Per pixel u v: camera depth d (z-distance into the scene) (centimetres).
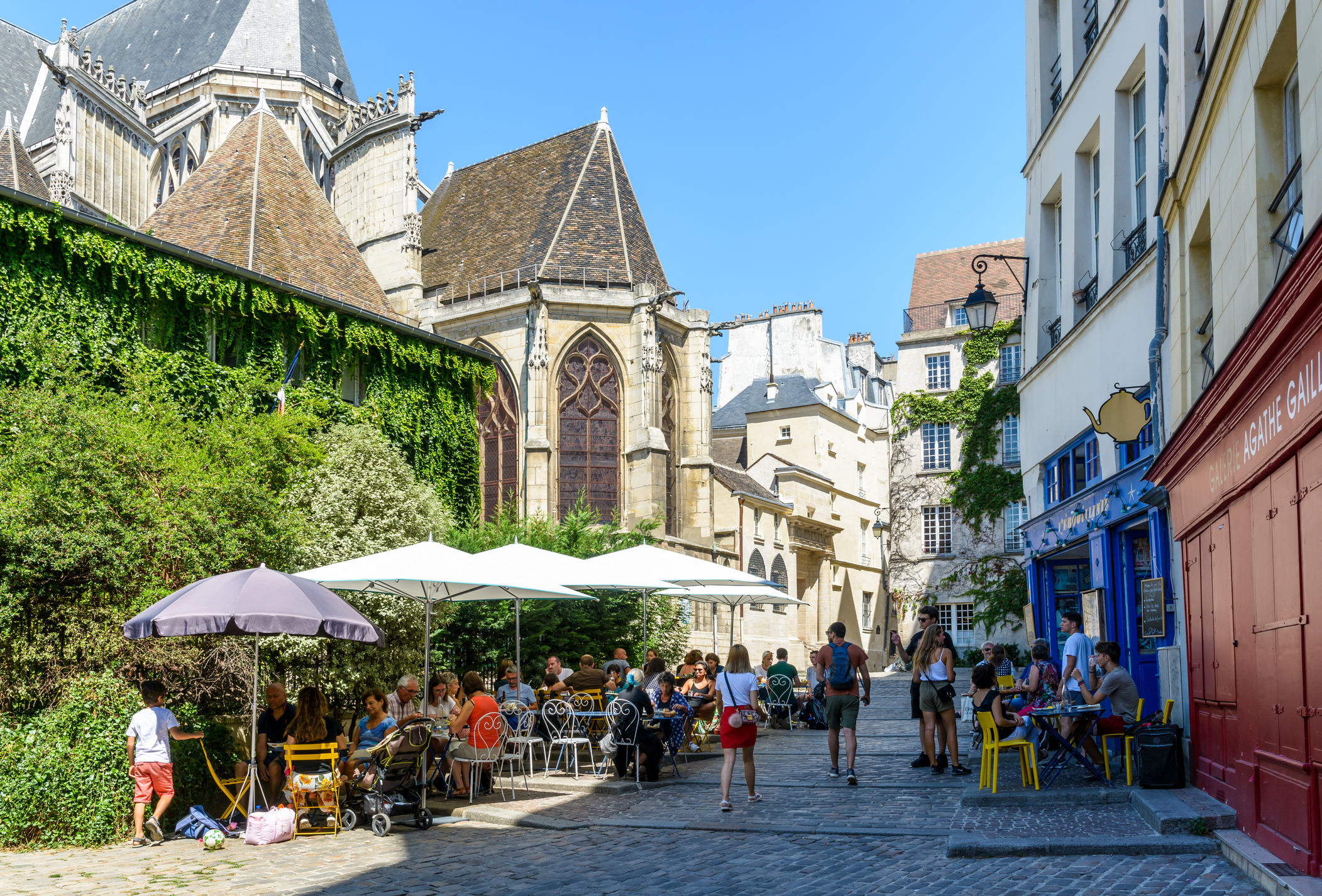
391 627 1917
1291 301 632
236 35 5234
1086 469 1645
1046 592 1978
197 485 1519
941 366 4803
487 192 4750
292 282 2914
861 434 6181
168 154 4625
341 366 2306
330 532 1839
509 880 807
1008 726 1085
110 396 1778
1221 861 764
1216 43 943
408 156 4378
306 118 4962
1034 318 1925
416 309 4309
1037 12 1933
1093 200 1670
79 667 1260
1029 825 909
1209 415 898
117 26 6019
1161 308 1221
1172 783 1011
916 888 724
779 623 4953
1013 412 4525
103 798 1029
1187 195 1146
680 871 819
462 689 1418
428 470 2503
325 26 5631
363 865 890
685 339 4266
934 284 5116
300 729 1094
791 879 773
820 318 6103
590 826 1053
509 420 4022
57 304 1817
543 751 1692
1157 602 1227
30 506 1309
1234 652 870
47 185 3928
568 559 1623
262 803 1191
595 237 4256
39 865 920
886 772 1368
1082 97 1633
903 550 4744
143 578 1411
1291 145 863
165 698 1328
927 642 1351
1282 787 717
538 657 2172
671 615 2542
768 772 1424
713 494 4453
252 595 1052
